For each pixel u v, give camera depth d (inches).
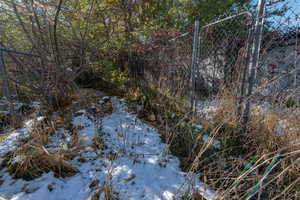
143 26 202.1
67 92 113.3
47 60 96.4
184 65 112.2
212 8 226.7
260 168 51.3
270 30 67.0
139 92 135.3
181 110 103.3
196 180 50.5
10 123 83.7
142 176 52.2
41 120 83.0
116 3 184.2
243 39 81.4
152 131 83.7
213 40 100.4
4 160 56.4
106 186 44.4
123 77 154.1
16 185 46.8
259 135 61.7
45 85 98.3
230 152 61.1
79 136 74.5
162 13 222.7
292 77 63.0
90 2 142.3
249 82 64.9
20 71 95.8
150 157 62.3
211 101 96.9
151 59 138.9
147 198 44.2
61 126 84.9
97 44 150.1
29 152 57.1
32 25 90.0
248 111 66.6
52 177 50.1
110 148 67.5
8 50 82.8
